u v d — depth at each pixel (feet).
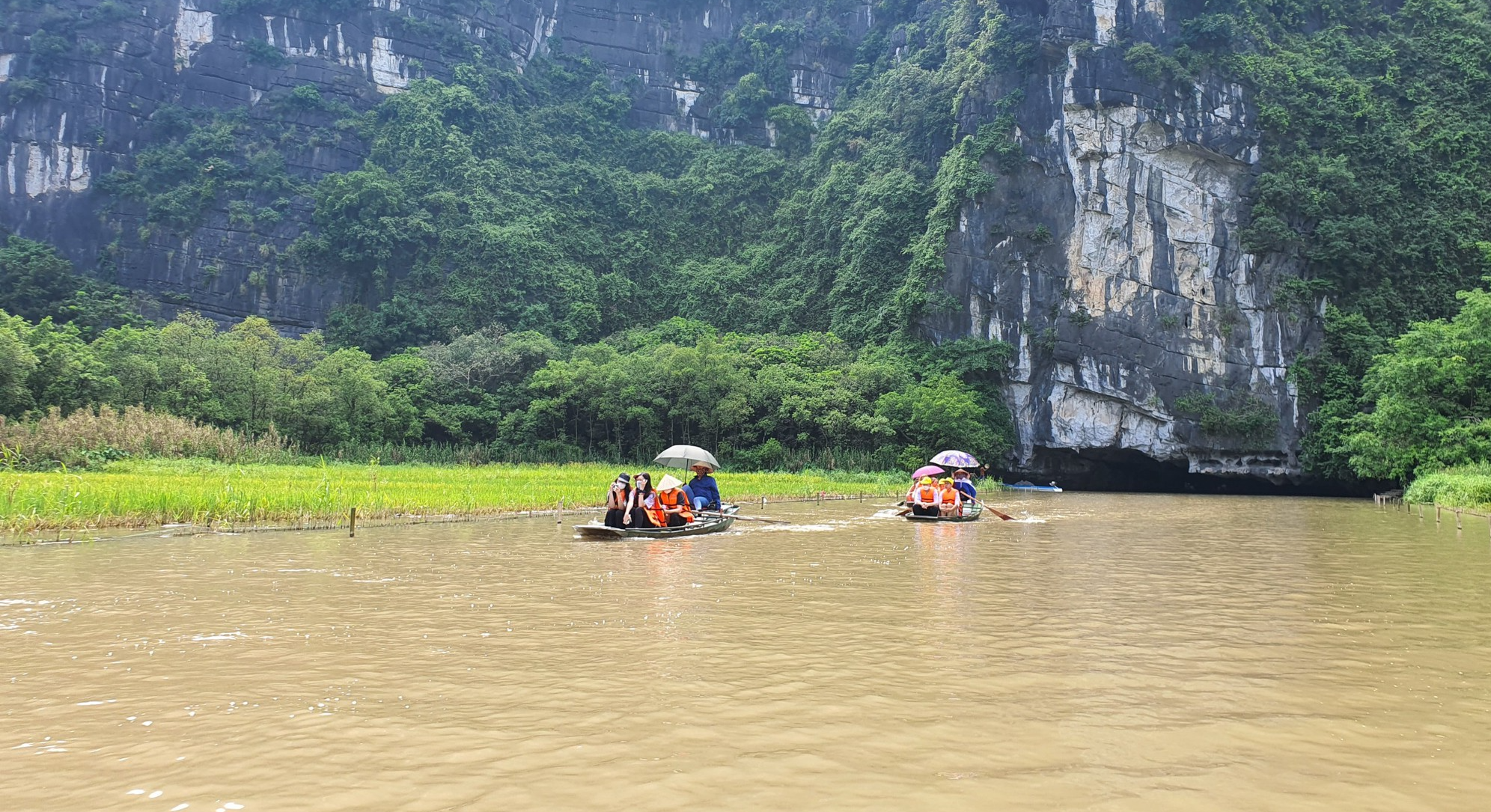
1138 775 18.07
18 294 232.73
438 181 286.25
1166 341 221.66
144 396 164.04
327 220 271.08
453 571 46.42
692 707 22.34
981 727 21.04
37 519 61.93
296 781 17.51
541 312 265.54
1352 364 207.82
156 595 38.24
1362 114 223.71
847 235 270.26
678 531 67.56
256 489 83.51
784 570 48.06
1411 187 221.87
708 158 328.90
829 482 157.07
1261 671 26.32
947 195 237.04
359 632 30.99
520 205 293.23
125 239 266.57
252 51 295.89
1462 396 151.33
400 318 260.42
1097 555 57.16
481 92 315.17
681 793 16.90
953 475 96.78
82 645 28.78
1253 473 216.33
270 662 26.66
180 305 262.67
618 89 349.00
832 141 304.50
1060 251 229.86
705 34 357.61
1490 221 215.92
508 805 16.31
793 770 18.16
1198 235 223.30
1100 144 227.61
